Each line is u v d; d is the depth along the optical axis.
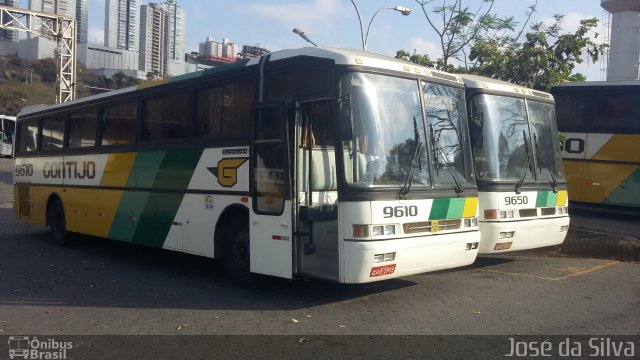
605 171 16.05
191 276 10.05
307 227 7.94
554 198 10.87
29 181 15.00
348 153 7.44
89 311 7.69
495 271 10.16
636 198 15.59
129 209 11.28
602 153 16.09
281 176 7.95
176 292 8.77
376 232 7.36
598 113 16.20
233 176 8.91
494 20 17.02
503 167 10.16
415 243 7.69
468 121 9.34
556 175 11.15
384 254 7.37
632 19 28.67
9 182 30.38
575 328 6.76
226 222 9.20
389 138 7.78
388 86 7.94
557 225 10.79
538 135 11.01
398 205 7.61
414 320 7.11
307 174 8.23
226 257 9.19
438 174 8.25
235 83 9.05
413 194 7.79
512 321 7.05
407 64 8.30
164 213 10.34
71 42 36.75
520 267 10.53
